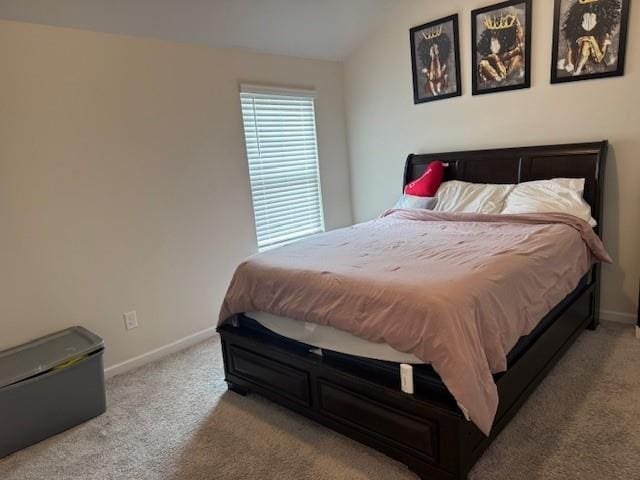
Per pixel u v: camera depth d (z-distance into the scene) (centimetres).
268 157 370
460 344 154
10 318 240
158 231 300
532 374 208
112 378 278
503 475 171
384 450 183
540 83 310
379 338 174
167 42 294
